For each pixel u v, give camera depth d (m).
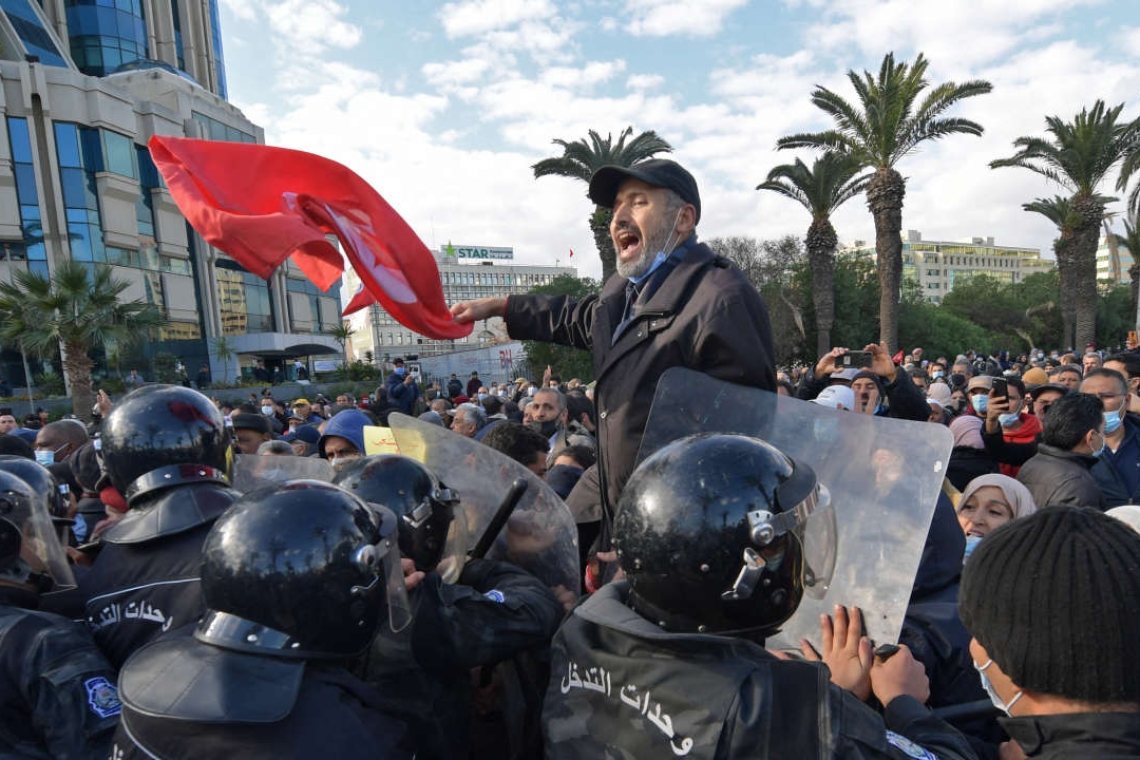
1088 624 1.10
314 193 2.68
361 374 38.72
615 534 1.34
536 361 32.31
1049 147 24.09
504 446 3.12
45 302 18.56
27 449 3.97
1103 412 3.39
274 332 44.12
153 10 43.69
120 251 34.00
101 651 1.71
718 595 1.20
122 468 1.88
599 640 1.34
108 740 1.52
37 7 36.78
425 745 1.70
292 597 1.29
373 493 1.70
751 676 1.15
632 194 2.15
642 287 2.19
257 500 1.40
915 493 1.49
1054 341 51.88
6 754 1.54
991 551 1.24
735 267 2.00
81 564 2.44
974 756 1.23
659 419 1.85
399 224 2.69
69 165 31.59
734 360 1.83
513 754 1.95
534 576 2.08
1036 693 1.18
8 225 30.28
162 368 32.56
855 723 1.11
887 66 18.67
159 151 2.53
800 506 1.22
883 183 19.42
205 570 1.36
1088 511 1.22
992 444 4.52
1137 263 30.09
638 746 1.18
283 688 1.25
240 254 2.36
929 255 132.62
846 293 35.09
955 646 1.80
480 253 116.75
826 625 1.47
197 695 1.23
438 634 1.69
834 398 2.79
